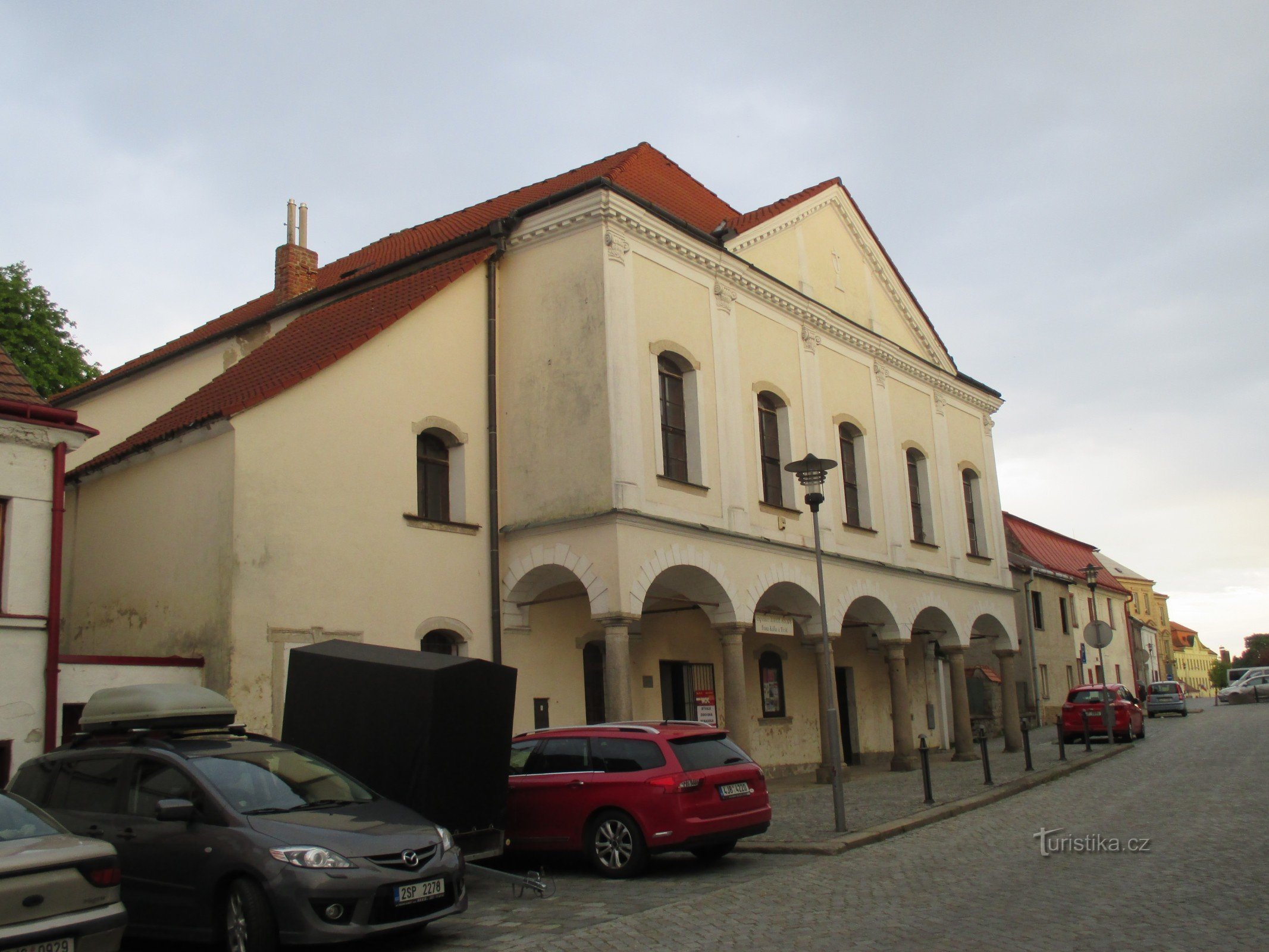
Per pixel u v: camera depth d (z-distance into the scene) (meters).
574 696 19.50
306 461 15.70
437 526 17.52
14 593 12.61
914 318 28.92
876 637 25.86
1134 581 86.12
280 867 7.99
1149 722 45.03
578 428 17.98
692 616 23.48
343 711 11.18
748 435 21.34
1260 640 145.12
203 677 14.52
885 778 22.77
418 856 8.55
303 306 21.75
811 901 9.90
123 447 17.02
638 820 11.63
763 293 22.44
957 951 7.68
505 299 19.34
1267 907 8.74
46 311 28.73
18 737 12.41
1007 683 30.34
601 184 18.14
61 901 6.93
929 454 28.80
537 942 8.56
